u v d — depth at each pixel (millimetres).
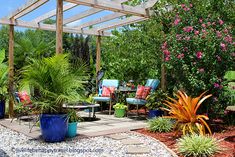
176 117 5637
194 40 6176
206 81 6363
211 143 4441
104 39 12680
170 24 7477
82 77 5555
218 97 6629
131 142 5176
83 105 7164
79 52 16297
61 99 5180
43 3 7086
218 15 6773
